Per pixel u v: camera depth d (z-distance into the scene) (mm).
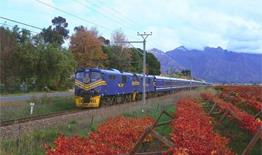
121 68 97938
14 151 14586
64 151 10938
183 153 10469
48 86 73875
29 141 16328
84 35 93000
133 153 11273
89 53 92375
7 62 68188
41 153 15078
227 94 50875
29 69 69812
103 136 13781
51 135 18875
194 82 111312
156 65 115250
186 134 13562
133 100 55688
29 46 70375
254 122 20391
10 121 27781
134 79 54875
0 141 15742
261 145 18766
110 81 45812
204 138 13383
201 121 19312
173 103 45531
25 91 66250
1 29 71562
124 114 30250
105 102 45344
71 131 21219
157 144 16625
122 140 13742
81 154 10883
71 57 77812
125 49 100375
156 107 38719
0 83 64188
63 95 54406
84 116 29422
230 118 24203
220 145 12992
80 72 43156
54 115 32344
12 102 39688
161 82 69125
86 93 42344
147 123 19016
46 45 73312
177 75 129625
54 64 71562
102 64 94312
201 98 48406
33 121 26703
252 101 33688
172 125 18047
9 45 70188
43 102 41031
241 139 20469
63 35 116625
